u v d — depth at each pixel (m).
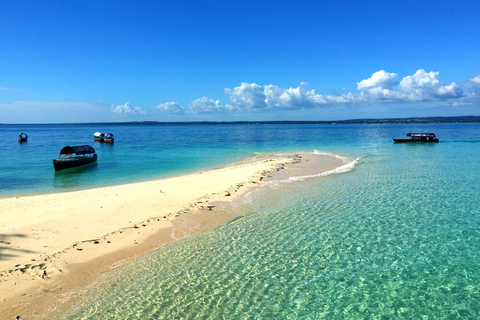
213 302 8.48
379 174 26.45
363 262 10.55
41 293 8.85
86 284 9.53
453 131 122.31
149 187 22.11
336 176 26.11
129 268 10.53
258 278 9.66
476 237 12.45
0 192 22.83
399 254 11.09
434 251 11.30
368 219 14.77
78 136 117.44
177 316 7.88
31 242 12.12
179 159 42.09
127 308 8.26
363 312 8.04
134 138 96.56
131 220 15.07
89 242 12.38
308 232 13.30
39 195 20.55
